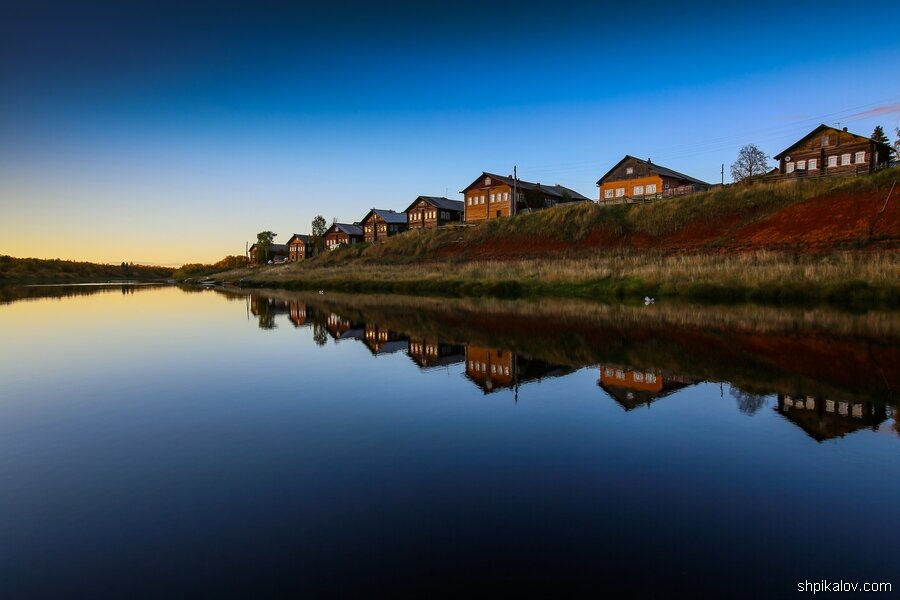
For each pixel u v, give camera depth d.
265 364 14.80
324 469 7.18
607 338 17.83
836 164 47.03
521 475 6.88
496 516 5.77
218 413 9.95
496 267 45.81
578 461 7.35
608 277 34.66
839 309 22.23
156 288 67.19
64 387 12.12
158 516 5.88
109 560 5.02
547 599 4.32
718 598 4.32
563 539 5.27
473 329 21.02
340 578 4.66
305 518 5.79
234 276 87.19
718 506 5.95
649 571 4.70
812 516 5.71
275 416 9.73
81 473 7.13
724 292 27.08
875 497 6.15
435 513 5.86
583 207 53.12
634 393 10.98
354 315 27.27
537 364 14.12
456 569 4.76
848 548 5.07
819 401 10.05
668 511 5.84
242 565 4.90
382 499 6.23
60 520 5.82
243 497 6.34
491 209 67.88
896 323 18.72
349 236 87.12
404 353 16.19
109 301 39.94
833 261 28.92
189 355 16.25
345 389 11.84
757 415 9.29
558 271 37.84
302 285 55.47
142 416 9.80
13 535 5.50
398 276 49.41
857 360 13.48
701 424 8.86
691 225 43.84
